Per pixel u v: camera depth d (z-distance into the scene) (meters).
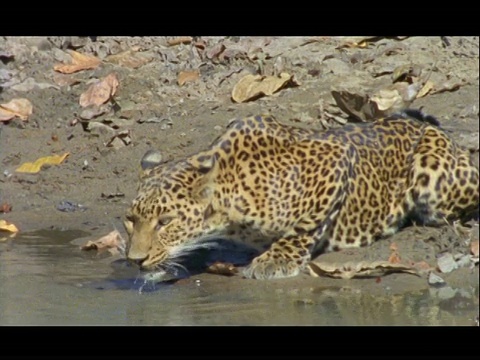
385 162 15.66
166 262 14.11
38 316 13.27
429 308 13.20
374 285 14.06
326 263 14.50
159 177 14.22
